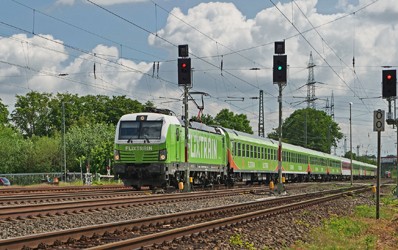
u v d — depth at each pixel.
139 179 33.69
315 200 29.22
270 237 15.83
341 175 95.50
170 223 17.62
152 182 33.78
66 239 13.09
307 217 22.39
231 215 21.11
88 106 124.81
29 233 14.77
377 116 23.61
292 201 31.22
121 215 19.59
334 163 88.75
